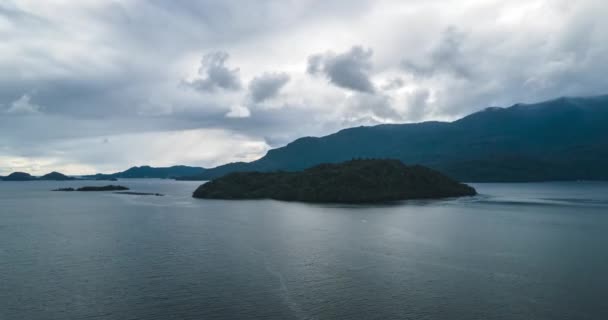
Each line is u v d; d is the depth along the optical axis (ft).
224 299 173.88
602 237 309.63
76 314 159.33
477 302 169.37
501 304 167.12
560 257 243.81
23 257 247.70
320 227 364.38
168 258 243.19
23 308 165.17
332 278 201.77
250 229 354.13
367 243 286.05
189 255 250.78
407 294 178.91
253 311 161.07
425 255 249.34
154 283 195.21
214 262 233.35
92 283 195.93
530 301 170.50
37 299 174.81
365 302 169.68
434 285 191.01
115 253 257.34
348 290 184.14
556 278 201.16
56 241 301.43
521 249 265.95
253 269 217.97
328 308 163.84
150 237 315.78
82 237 318.86
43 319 155.02
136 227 371.97
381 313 158.71
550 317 154.61
